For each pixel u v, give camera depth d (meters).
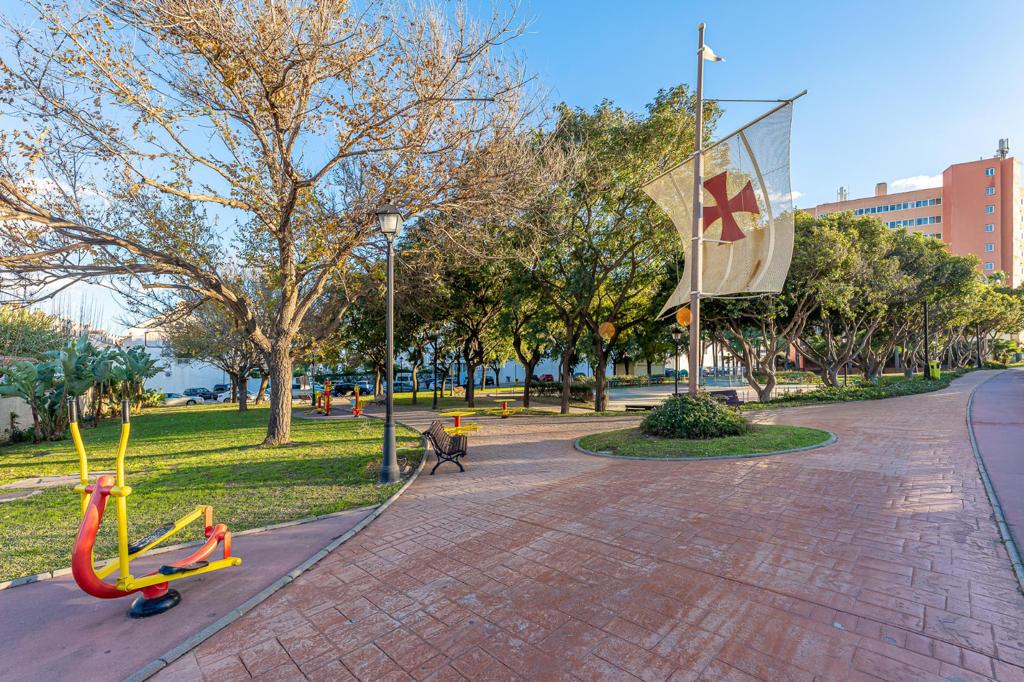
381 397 32.62
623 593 3.94
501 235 15.54
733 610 3.60
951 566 4.16
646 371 57.56
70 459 11.20
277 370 12.48
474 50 9.81
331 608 3.94
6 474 9.70
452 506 6.67
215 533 4.62
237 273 19.89
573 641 3.31
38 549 5.42
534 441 12.37
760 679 2.83
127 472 9.45
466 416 19.75
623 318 21.42
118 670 3.20
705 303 18.47
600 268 18.08
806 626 3.35
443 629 3.55
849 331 25.52
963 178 70.88
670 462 8.73
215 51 8.24
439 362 31.73
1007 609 3.48
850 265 16.77
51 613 3.99
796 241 16.34
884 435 10.43
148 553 5.25
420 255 15.02
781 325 20.94
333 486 7.93
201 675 3.12
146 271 10.55
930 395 19.44
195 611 3.95
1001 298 40.00
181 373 49.75
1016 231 69.44
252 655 3.32
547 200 14.27
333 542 5.39
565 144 14.59
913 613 3.46
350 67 9.08
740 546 4.76
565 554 4.79
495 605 3.86
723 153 10.18
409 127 10.34
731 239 10.28
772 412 15.31
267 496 7.41
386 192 10.43
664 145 14.79
